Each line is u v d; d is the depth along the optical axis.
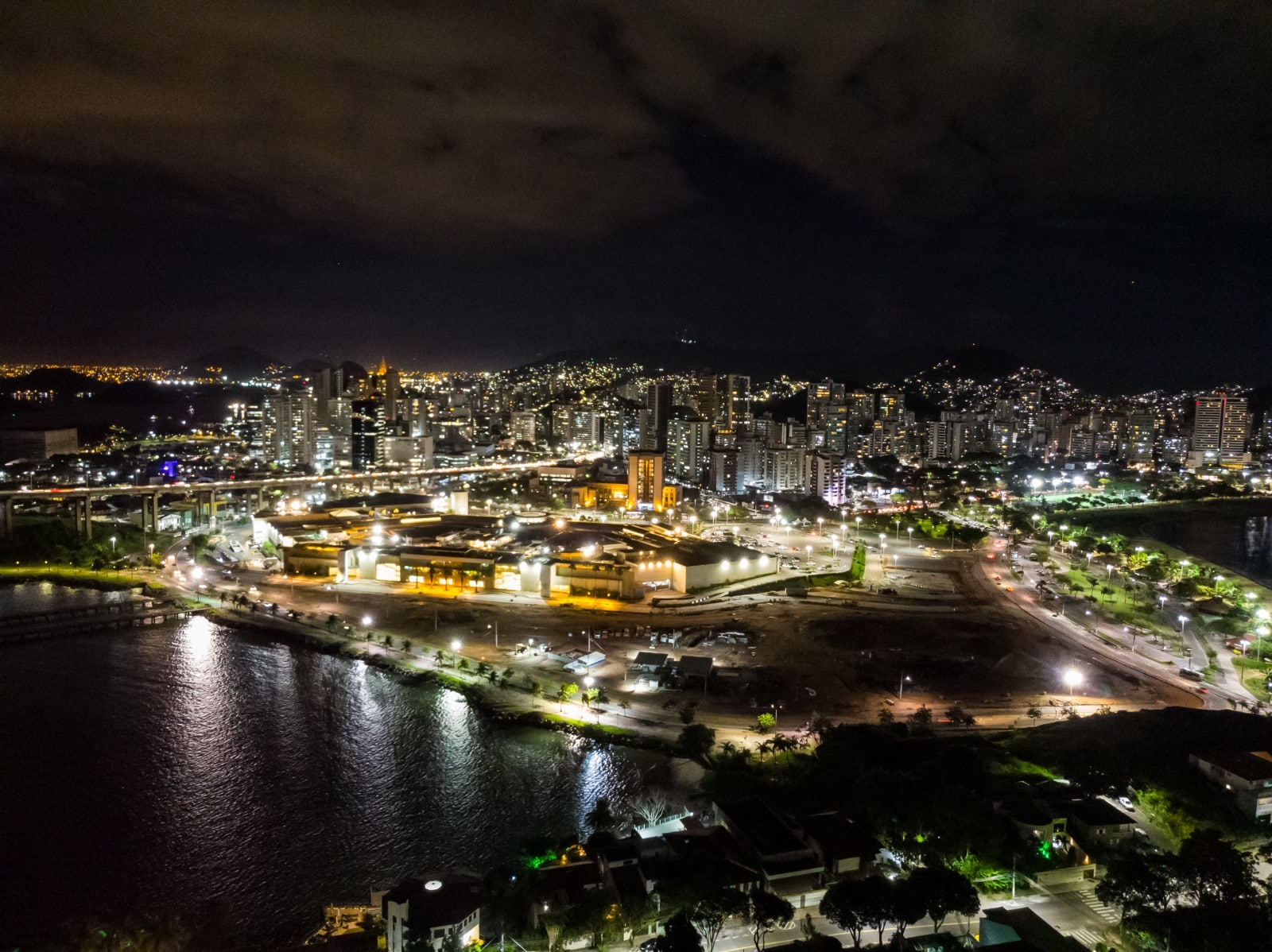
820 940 98.25
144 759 162.62
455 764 159.75
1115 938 99.25
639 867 110.75
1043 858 115.12
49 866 128.12
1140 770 137.50
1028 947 90.56
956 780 129.25
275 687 199.88
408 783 153.25
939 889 98.69
